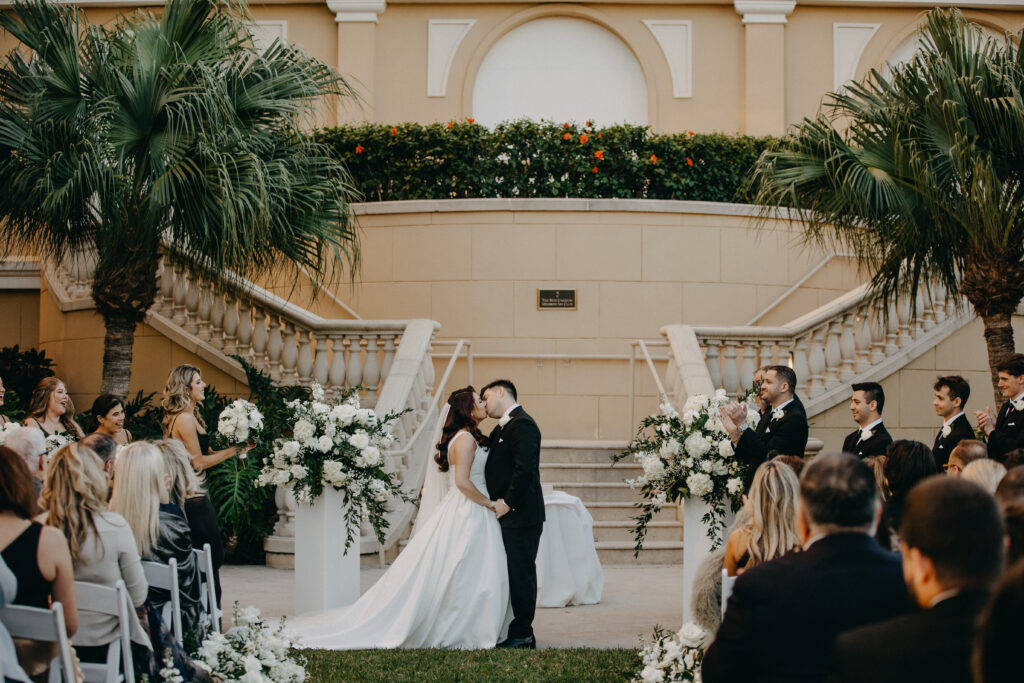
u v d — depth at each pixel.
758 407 8.34
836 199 8.77
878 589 2.72
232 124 8.68
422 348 10.37
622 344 12.99
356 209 13.24
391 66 16.31
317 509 7.17
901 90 8.65
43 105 8.52
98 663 4.22
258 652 4.92
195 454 6.80
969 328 11.73
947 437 7.18
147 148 8.76
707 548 6.73
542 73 16.45
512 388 6.94
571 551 8.02
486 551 6.58
